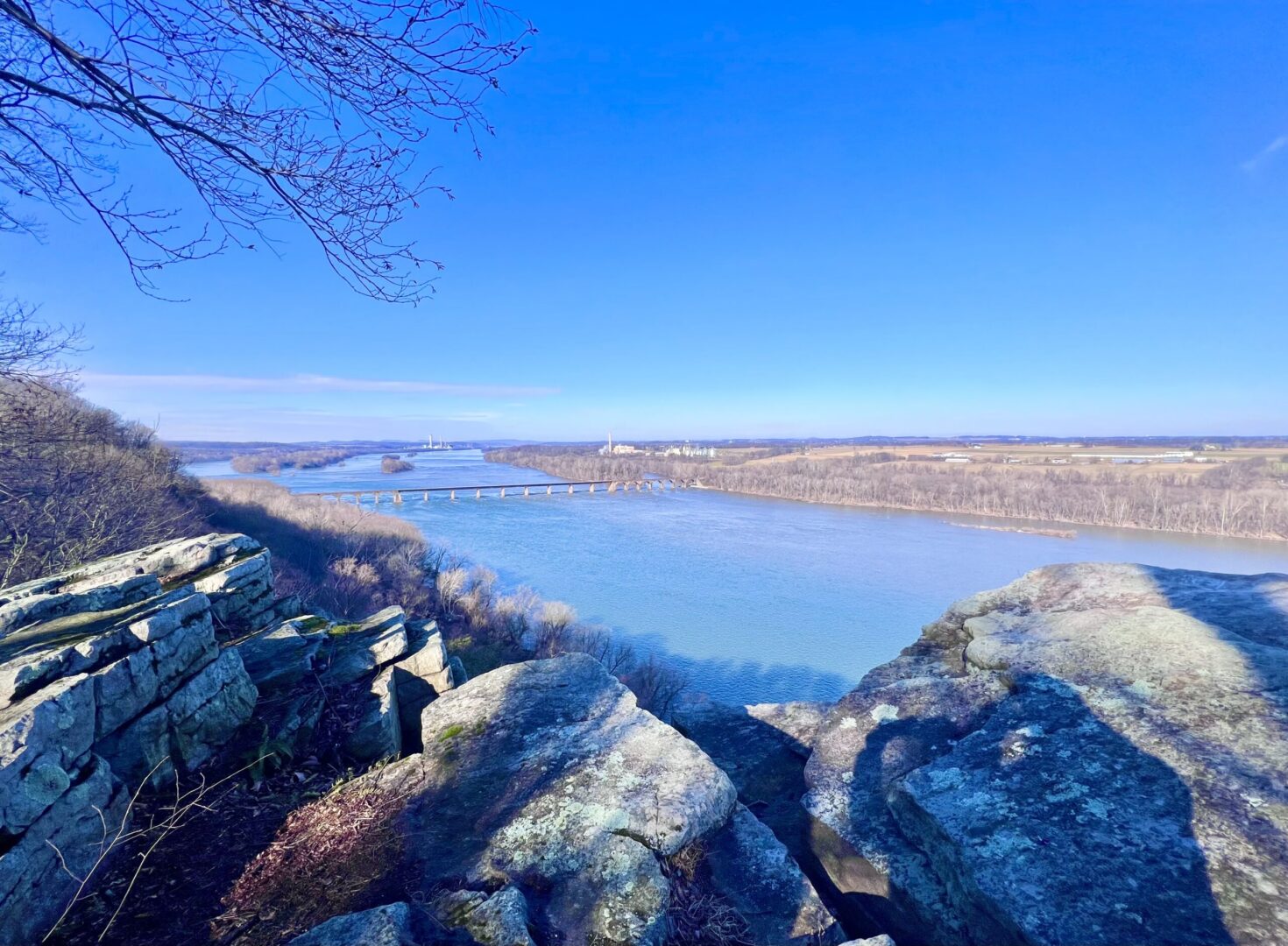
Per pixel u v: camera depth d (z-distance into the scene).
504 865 3.81
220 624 6.81
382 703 5.83
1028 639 5.43
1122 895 3.11
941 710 5.07
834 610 42.84
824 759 5.07
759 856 4.11
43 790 3.30
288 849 4.04
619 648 32.53
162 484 26.02
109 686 4.11
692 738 6.46
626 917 3.43
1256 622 4.92
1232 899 2.96
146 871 3.71
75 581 6.37
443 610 30.92
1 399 10.70
